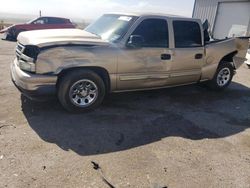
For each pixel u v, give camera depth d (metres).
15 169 2.95
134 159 3.33
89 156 3.32
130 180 2.92
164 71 5.22
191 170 3.21
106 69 4.52
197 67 5.78
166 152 3.57
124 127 4.23
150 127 4.31
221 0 16.69
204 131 4.34
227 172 3.23
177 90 6.55
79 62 4.23
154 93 6.10
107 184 2.82
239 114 5.26
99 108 4.89
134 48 4.71
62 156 3.27
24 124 4.05
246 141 4.11
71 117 4.41
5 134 3.70
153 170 3.13
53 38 4.19
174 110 5.17
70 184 2.77
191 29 5.54
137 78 4.92
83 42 4.25
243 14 15.40
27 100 4.99
